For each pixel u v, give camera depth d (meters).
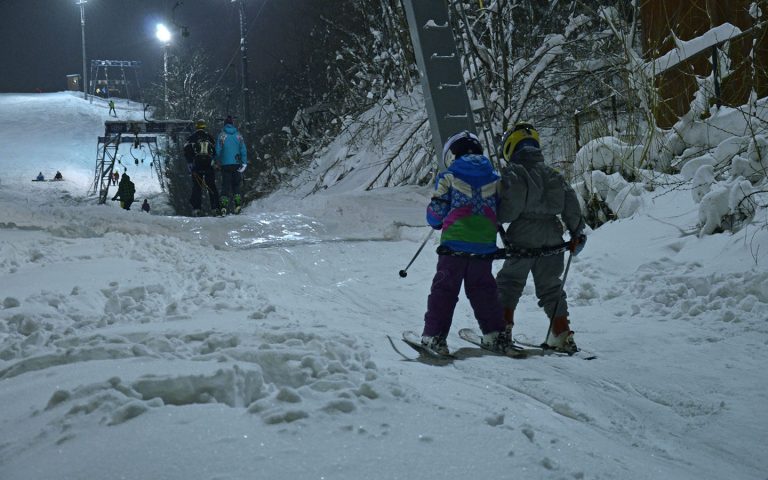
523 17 18.86
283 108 41.31
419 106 20.80
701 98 11.75
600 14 13.91
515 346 6.04
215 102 54.69
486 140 15.05
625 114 13.55
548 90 17.06
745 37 11.48
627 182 11.12
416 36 13.32
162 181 46.97
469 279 5.95
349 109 26.50
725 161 10.04
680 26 13.04
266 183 29.95
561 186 6.26
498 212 6.14
